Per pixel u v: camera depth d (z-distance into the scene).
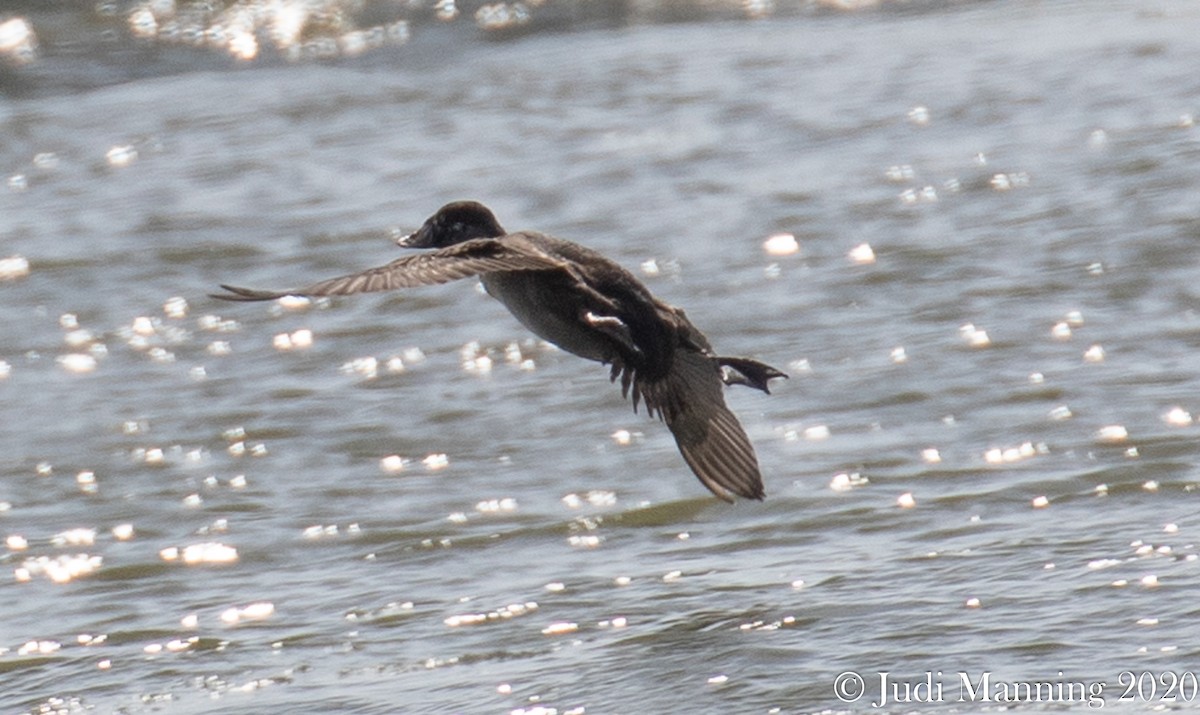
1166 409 12.87
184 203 18.83
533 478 12.53
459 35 26.03
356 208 18.52
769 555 11.04
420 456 13.05
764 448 12.74
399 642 10.18
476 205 8.13
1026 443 12.51
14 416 14.11
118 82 24.17
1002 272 15.81
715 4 27.03
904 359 14.15
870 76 22.36
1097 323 14.62
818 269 16.20
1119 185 17.66
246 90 23.11
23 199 19.30
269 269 17.08
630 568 10.99
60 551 11.82
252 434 13.59
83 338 15.65
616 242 17.19
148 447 13.42
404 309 15.91
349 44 25.77
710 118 20.89
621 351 7.23
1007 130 19.75
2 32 25.64
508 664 9.74
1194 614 9.61
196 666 10.09
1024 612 9.84
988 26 24.92
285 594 10.99
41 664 10.26
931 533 11.15
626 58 24.00
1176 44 22.73
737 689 9.13
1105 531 10.92
